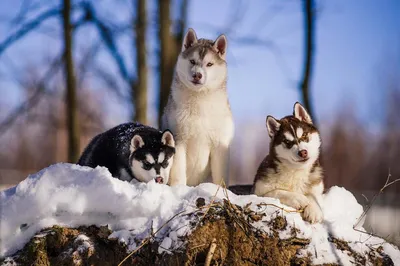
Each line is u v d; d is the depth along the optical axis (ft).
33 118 72.69
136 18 52.31
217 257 21.72
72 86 51.31
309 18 49.34
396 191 100.48
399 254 23.38
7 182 91.71
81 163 31.91
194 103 29.86
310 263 21.89
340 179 114.11
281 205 23.00
